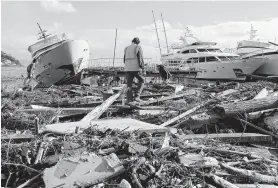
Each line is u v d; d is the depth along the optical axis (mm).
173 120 7848
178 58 29391
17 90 16391
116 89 11234
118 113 9508
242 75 25203
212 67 26484
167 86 18125
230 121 7828
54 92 17234
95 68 28312
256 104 7531
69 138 5266
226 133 6793
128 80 9828
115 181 3719
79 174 3752
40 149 4711
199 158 4363
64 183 3572
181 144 5336
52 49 23844
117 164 3902
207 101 9555
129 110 9453
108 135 5402
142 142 5234
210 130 7566
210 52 27672
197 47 28328
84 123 6820
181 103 10531
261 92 10047
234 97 11312
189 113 8367
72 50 24250
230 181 4102
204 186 3732
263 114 7652
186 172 4012
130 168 3834
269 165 4754
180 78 26266
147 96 13758
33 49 25609
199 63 27344
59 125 6578
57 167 3977
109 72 25453
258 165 4734
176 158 4395
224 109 7582
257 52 26531
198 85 21219
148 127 6246
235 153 5105
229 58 26672
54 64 24609
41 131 5887
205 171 4129
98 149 4773
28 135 5848
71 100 12383
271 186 3867
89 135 5445
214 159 4465
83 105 11203
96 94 16406
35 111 9023
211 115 8039
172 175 3996
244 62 24812
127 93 9930
